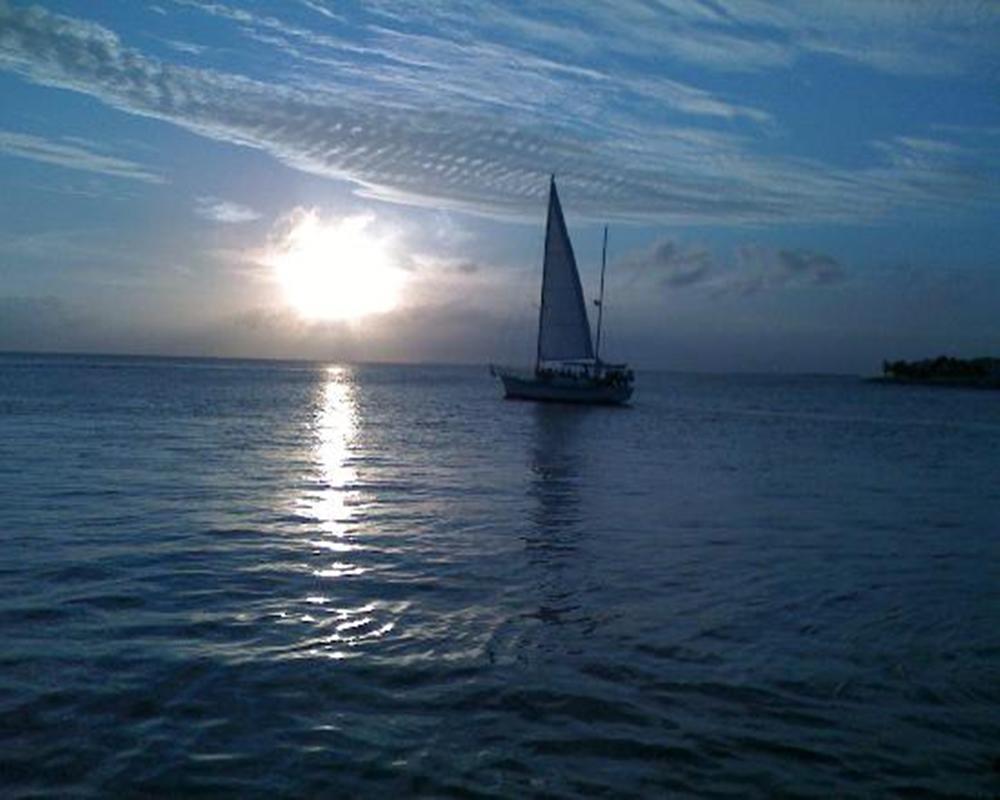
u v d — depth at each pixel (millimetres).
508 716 8844
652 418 68125
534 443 43031
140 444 35812
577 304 71250
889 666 10570
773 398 131000
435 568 15234
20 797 7043
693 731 8609
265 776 7527
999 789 7656
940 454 44875
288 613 12148
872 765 8023
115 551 15734
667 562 16219
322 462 31891
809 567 16156
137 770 7535
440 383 150250
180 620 11617
